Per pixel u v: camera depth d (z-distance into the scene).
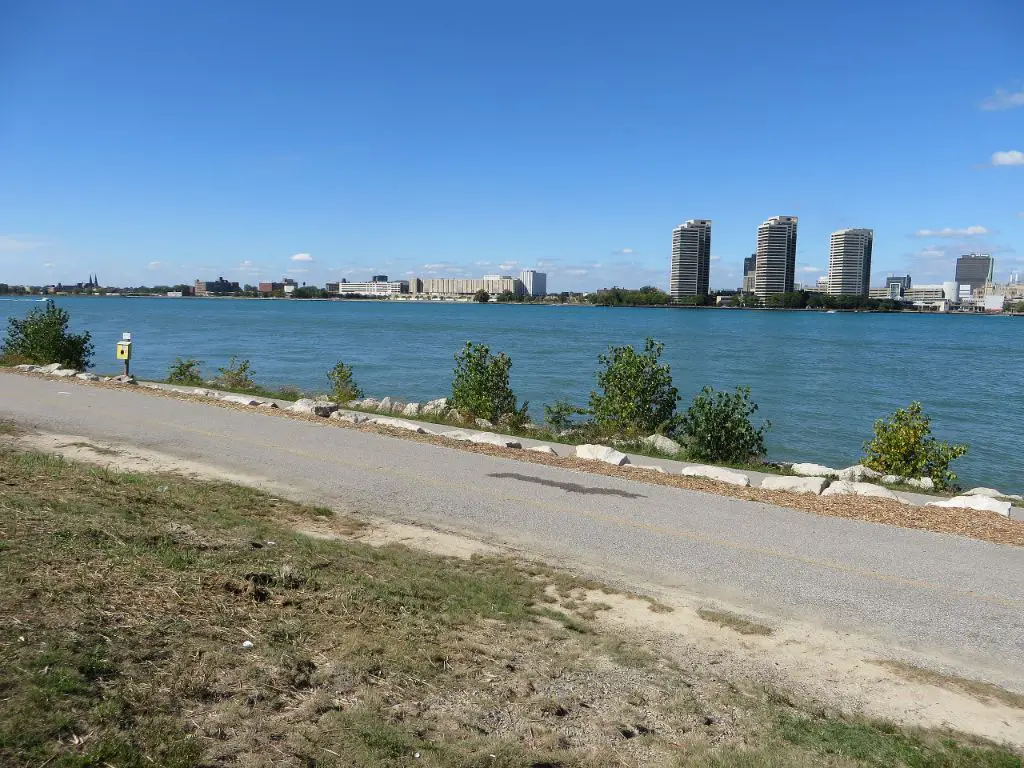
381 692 4.04
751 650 5.18
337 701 3.88
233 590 5.06
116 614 4.34
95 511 6.40
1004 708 4.55
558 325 97.81
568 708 4.16
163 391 16.14
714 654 5.09
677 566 6.73
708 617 5.68
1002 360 52.91
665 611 5.76
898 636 5.48
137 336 58.16
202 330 68.25
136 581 4.86
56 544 5.26
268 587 5.20
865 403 28.17
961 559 7.08
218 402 14.77
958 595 6.23
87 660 3.76
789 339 74.56
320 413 14.16
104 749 3.14
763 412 25.19
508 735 3.80
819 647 5.27
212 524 6.63
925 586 6.40
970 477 16.53
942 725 4.34
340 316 118.06
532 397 26.84
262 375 32.66
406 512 8.01
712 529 7.80
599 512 8.27
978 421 24.81
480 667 4.52
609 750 3.78
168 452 10.19
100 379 17.83
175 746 3.29
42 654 3.72
